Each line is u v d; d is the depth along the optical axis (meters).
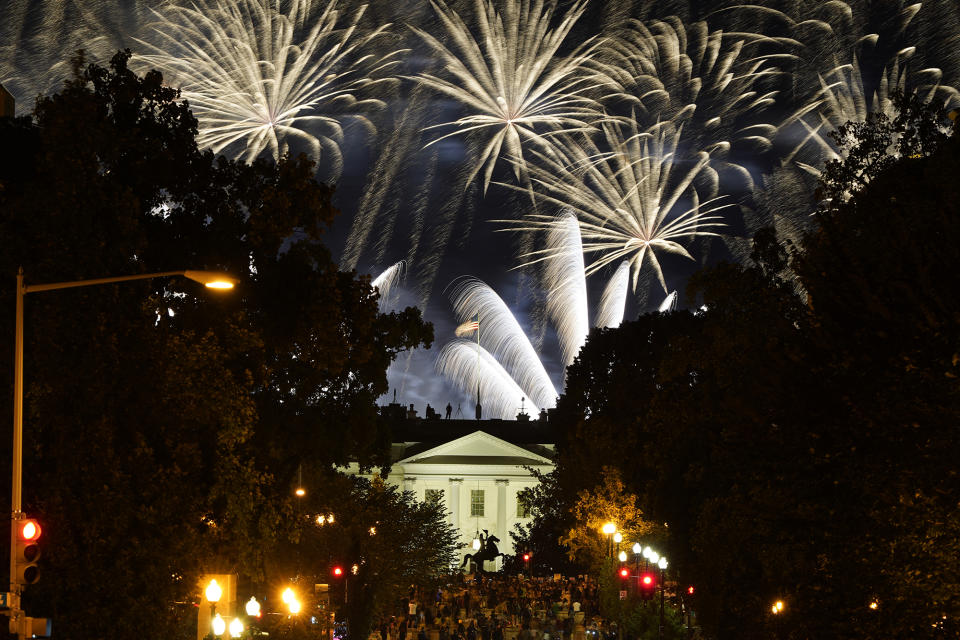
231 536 57.47
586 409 138.88
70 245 47.47
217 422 55.44
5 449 45.69
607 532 99.50
